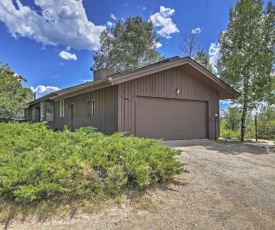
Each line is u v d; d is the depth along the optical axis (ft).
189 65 31.32
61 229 8.75
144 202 10.84
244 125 34.86
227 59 33.88
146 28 89.35
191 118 34.32
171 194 11.82
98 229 8.75
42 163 10.88
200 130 35.19
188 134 33.78
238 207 10.78
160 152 13.97
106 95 30.83
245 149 26.84
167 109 31.91
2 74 52.37
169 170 13.19
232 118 47.67
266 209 10.68
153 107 30.60
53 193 10.41
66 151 12.84
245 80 33.35
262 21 32.48
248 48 32.86
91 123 34.88
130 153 13.21
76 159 11.32
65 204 10.30
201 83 35.29
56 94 46.42
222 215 9.98
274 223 9.48
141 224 9.13
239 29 33.32
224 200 11.46
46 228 8.80
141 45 87.86
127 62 86.74
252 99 32.99
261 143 31.81
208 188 12.90
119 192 11.48
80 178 10.95
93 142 14.44
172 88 32.12
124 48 87.71
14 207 10.00
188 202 11.07
